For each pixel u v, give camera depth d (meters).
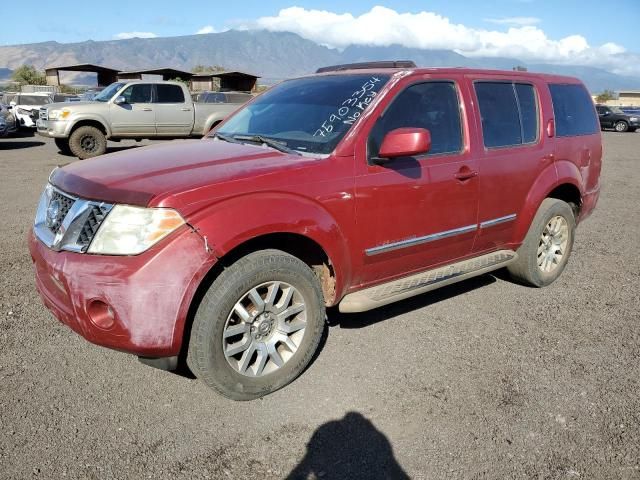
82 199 2.92
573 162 5.19
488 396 3.29
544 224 4.90
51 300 3.05
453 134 4.10
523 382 3.47
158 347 2.77
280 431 2.93
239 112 4.57
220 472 2.61
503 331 4.22
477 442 2.87
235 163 3.22
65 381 3.33
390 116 3.71
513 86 4.66
